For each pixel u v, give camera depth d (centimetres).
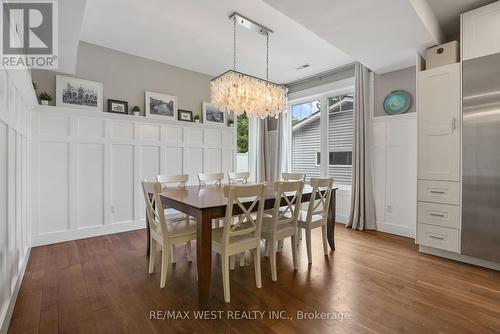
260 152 553
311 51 378
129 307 183
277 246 299
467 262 263
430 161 282
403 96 358
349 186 437
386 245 319
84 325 163
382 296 199
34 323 164
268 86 316
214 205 195
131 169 386
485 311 179
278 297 197
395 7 216
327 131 471
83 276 231
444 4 253
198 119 464
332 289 209
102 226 360
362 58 325
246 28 314
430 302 190
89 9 274
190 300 193
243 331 158
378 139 385
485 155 244
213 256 284
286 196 245
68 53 283
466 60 254
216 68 453
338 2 210
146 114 408
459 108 260
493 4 237
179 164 436
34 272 238
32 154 307
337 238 347
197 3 264
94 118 354
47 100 319
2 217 160
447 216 271
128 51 386
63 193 330
